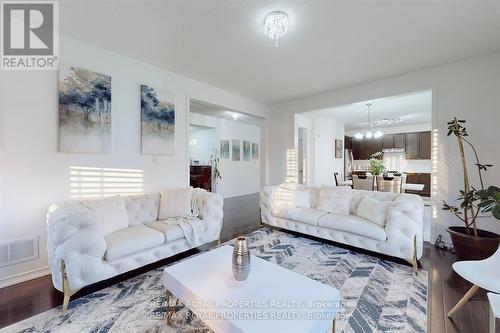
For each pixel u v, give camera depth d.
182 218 2.89
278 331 1.12
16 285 2.17
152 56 3.04
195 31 2.46
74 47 2.59
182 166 3.70
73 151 2.56
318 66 3.31
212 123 6.98
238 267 1.49
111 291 2.05
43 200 2.39
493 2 1.97
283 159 5.31
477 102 2.97
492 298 1.30
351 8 2.06
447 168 3.16
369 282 2.21
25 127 2.29
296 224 3.44
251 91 4.47
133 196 2.92
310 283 1.50
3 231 2.16
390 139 8.35
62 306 1.84
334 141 7.06
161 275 2.35
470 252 2.52
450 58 3.03
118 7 2.07
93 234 1.94
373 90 3.89
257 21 2.28
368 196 3.18
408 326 1.62
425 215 3.73
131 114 3.10
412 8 2.06
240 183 8.01
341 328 1.59
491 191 2.41
